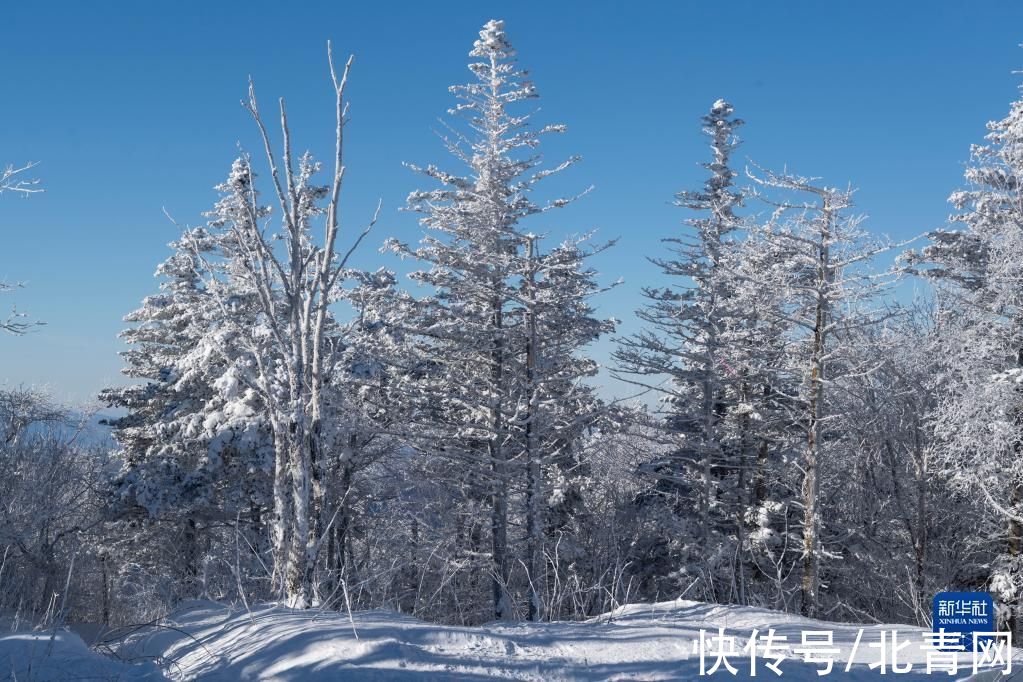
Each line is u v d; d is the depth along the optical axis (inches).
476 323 964.6
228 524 971.9
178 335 1112.2
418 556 656.4
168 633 224.5
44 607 332.8
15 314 713.0
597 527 1000.2
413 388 936.9
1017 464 775.7
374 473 948.6
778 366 1031.0
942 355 888.9
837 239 863.7
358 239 314.5
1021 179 894.4
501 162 996.6
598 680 176.2
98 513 960.3
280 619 222.2
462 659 182.5
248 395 850.1
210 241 908.6
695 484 1097.4
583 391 1005.2
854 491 1148.5
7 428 796.0
